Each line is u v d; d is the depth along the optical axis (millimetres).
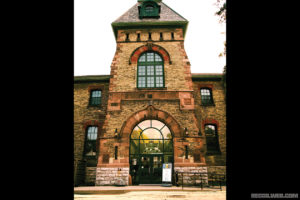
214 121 13070
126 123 11234
